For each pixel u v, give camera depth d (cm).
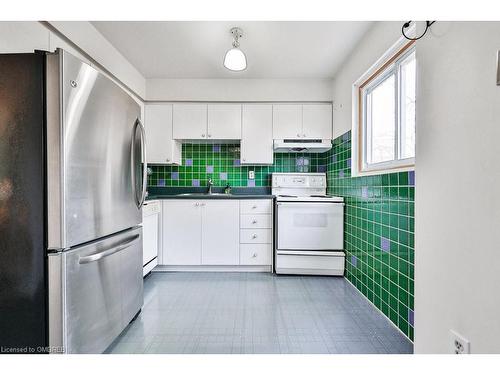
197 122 310
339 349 149
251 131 311
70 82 113
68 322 112
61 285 110
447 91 97
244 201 284
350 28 209
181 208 283
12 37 138
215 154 344
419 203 113
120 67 251
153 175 344
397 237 170
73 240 115
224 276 272
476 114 84
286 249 276
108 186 140
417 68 114
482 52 82
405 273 161
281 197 281
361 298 219
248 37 223
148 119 310
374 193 203
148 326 173
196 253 283
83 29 194
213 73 296
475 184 85
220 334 164
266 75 300
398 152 187
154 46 238
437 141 102
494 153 78
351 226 252
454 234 94
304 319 183
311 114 309
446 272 98
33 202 110
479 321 84
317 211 273
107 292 140
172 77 307
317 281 258
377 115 232
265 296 222
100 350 133
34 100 110
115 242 148
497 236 78
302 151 337
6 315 111
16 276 111
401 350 148
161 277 269
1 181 110
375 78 218
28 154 110
